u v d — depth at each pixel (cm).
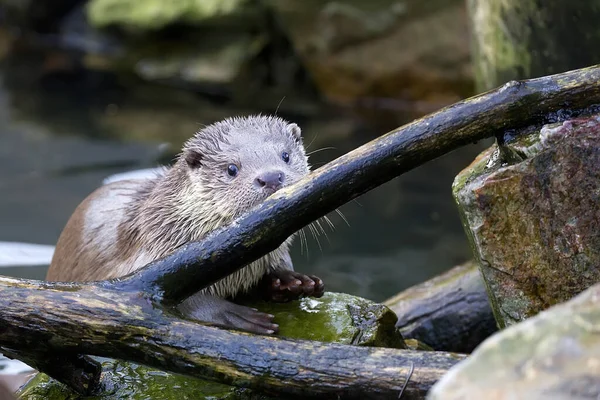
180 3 2312
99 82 2411
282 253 962
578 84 750
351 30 2072
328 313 915
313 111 2117
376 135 1903
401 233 1490
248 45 2277
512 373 454
